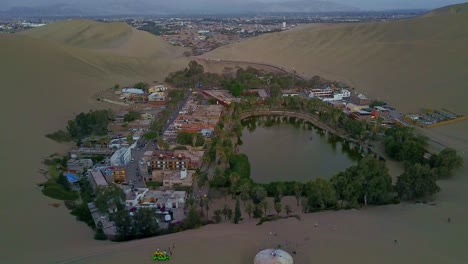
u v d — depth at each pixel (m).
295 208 151.25
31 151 194.88
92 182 171.62
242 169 186.12
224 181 172.50
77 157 199.75
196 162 189.38
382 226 127.12
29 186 158.12
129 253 107.88
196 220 137.12
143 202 154.00
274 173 194.50
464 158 197.12
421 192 152.50
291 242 114.38
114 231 134.25
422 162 192.25
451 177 177.50
